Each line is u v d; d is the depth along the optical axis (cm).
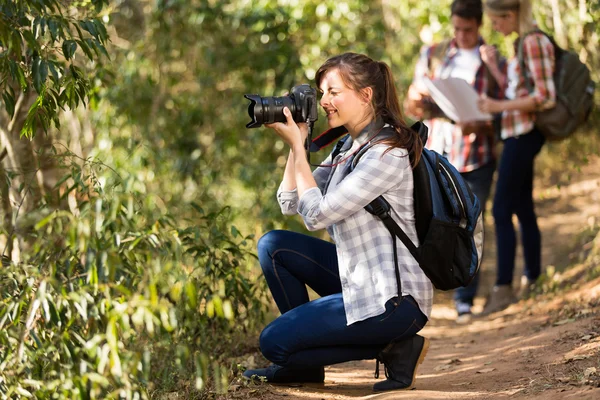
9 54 414
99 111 829
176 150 916
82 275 343
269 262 426
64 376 317
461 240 387
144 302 307
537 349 490
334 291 429
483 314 698
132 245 329
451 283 388
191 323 446
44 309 321
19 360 323
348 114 388
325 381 451
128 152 796
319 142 420
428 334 648
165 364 427
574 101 656
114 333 300
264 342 397
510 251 702
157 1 860
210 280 485
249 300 521
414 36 1049
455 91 645
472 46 691
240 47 898
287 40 900
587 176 1209
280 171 900
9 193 509
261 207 903
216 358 484
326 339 387
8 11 395
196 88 988
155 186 891
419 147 380
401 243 380
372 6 1102
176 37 913
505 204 692
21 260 386
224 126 938
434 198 380
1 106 506
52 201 504
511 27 671
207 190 905
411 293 379
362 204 373
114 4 905
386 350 402
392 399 377
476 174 684
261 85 912
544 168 1250
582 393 347
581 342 473
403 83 972
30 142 517
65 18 420
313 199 380
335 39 880
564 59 660
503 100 685
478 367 475
